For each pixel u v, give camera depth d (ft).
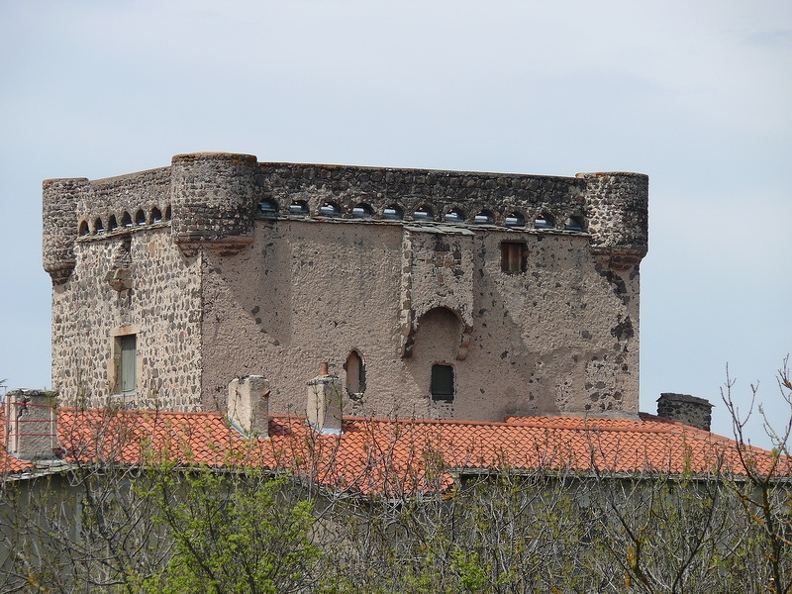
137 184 518.37
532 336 526.57
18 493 354.95
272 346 501.15
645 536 333.42
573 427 458.50
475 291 521.65
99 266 531.09
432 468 376.68
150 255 513.45
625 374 535.19
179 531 324.80
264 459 400.06
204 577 318.24
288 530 329.11
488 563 337.52
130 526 340.59
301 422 416.67
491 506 354.74
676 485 386.32
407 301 509.76
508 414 522.47
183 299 500.74
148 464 345.10
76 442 382.83
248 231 497.87
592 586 340.39
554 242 530.27
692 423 554.46
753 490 364.79
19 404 378.73
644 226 535.60
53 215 543.39
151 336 513.04
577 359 530.27
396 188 515.50
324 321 506.07
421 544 346.33
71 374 542.98
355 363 509.76
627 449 440.86
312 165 507.71
